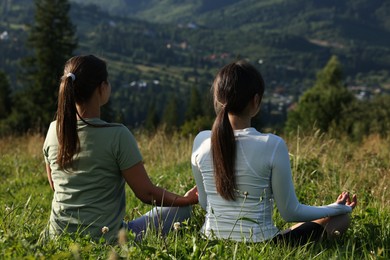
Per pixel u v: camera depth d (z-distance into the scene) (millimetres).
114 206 3531
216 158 3338
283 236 3438
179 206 3807
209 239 3287
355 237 3680
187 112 88062
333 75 66000
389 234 3666
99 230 3455
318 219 3533
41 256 2543
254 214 3355
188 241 3281
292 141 9320
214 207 3465
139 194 3623
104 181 3477
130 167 3518
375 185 5602
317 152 7621
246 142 3352
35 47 48062
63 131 3381
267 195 3395
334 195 5250
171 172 7949
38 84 47375
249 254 3039
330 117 38531
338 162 7344
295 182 5844
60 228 3498
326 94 40812
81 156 3441
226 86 3336
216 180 3361
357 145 11070
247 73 3348
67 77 3389
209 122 31469
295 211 3396
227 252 3094
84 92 3441
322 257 3227
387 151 9719
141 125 12719
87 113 3502
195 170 3582
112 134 3469
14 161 9906
